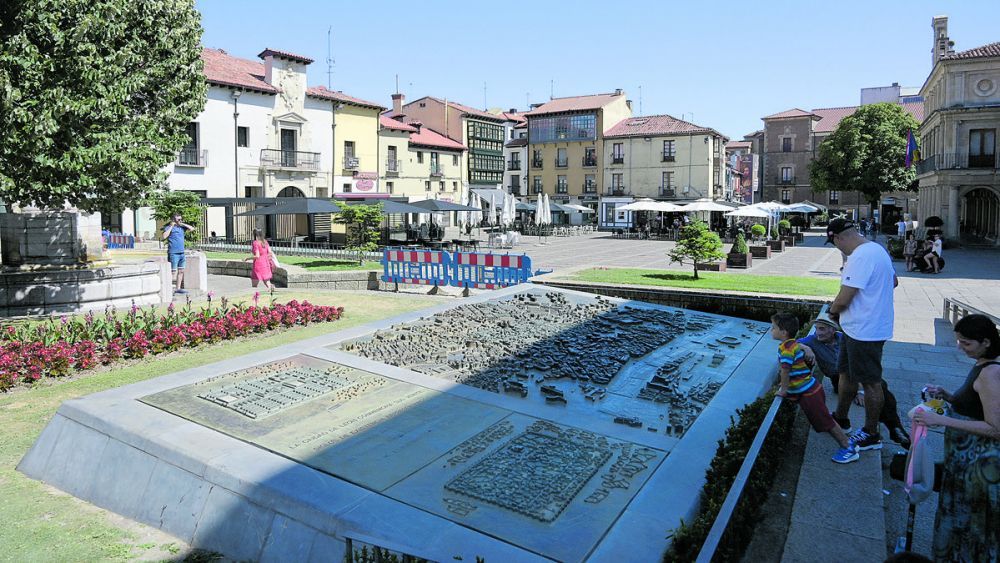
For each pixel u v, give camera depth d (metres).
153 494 4.96
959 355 9.14
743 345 8.78
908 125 53.94
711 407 6.10
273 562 4.22
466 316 9.88
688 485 4.50
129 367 8.94
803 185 74.50
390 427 5.45
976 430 3.28
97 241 13.91
